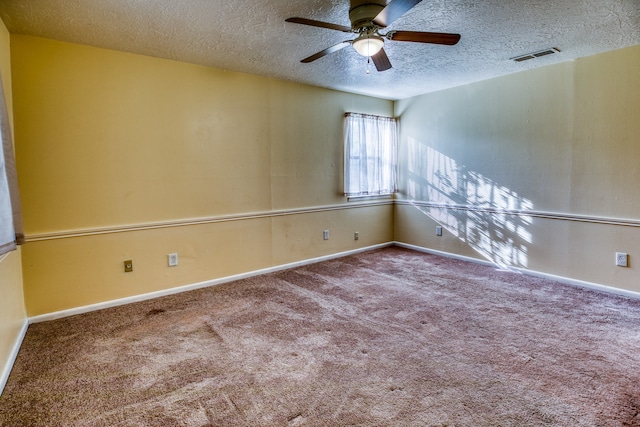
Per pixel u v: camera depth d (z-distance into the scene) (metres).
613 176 3.28
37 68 2.75
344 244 4.91
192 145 3.52
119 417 1.75
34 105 2.75
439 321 2.79
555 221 3.70
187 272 3.56
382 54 2.61
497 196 4.18
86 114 2.96
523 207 3.95
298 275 4.04
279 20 2.50
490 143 4.21
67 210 2.93
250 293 3.46
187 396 1.91
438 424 1.68
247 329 2.69
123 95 3.12
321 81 4.21
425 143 4.96
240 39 2.85
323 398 1.88
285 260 4.31
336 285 3.68
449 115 4.62
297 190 4.36
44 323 2.81
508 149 4.04
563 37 2.89
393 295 3.37
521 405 1.80
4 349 2.11
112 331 2.67
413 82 4.30
